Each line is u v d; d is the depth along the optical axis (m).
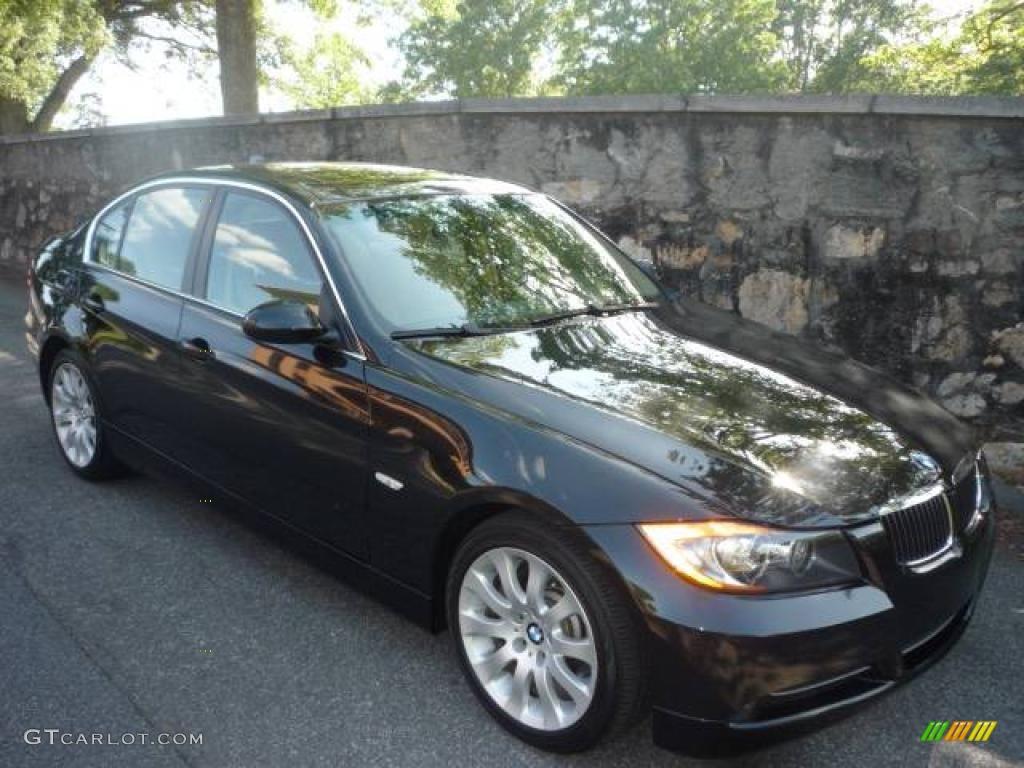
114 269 4.61
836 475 2.69
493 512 2.88
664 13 35.19
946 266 5.67
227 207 4.07
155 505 4.59
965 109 5.41
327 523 3.40
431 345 3.24
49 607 3.60
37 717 2.92
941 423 3.30
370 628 3.49
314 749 2.80
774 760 2.81
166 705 3.00
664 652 2.46
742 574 2.43
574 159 7.04
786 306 6.26
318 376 3.34
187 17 23.45
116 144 11.59
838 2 39.66
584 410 2.84
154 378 4.14
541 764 2.75
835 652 2.46
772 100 6.01
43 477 4.93
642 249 6.80
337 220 3.67
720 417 2.88
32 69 17.64
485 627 2.92
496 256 3.88
